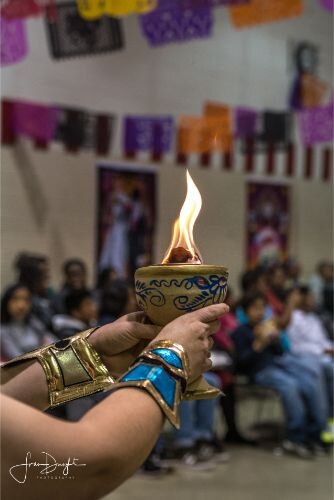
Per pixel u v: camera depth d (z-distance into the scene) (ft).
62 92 19.44
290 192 25.77
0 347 12.76
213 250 23.38
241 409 18.67
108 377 2.84
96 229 20.13
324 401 14.88
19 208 18.49
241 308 16.46
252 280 17.89
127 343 2.91
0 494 1.96
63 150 19.38
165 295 2.70
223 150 19.02
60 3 17.08
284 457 14.10
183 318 2.51
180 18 15.99
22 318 13.16
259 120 19.67
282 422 16.14
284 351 15.66
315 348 16.96
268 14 16.30
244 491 11.49
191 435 13.05
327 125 19.90
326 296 23.62
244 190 24.30
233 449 14.67
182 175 22.38
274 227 25.31
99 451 1.99
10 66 18.31
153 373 2.24
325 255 27.20
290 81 25.14
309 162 26.27
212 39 23.04
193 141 18.63
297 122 25.00
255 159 24.59
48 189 19.07
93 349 2.93
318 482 12.22
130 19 21.01
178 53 22.18
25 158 18.58
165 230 21.90
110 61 20.51
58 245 19.30
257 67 24.23
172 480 12.09
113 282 13.21
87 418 2.10
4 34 15.39
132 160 21.03
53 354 2.89
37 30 18.81
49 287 17.57
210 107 18.84
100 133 18.40
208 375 14.38
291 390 14.49
